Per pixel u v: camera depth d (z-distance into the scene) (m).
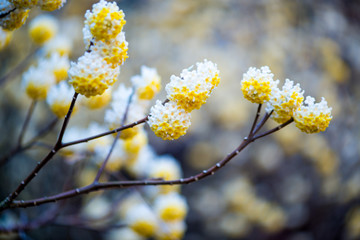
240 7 1.61
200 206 1.54
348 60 1.58
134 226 0.82
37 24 0.78
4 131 1.26
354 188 1.50
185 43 1.51
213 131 1.54
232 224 1.52
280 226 1.52
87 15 0.45
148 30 1.55
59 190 1.27
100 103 0.67
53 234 1.34
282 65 1.52
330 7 1.64
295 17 1.61
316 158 1.51
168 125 0.46
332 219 1.55
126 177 1.07
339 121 1.54
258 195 1.57
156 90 0.64
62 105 0.66
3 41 0.64
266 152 1.54
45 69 0.68
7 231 0.77
